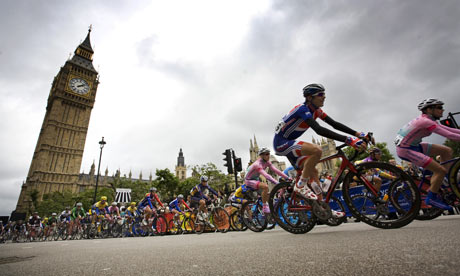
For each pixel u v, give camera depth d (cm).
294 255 154
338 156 301
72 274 154
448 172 288
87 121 7919
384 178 304
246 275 116
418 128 322
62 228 1379
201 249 236
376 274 96
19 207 7188
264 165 537
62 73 7850
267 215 506
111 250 299
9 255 320
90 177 9475
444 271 90
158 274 136
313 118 308
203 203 751
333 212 325
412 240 161
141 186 5688
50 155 6906
